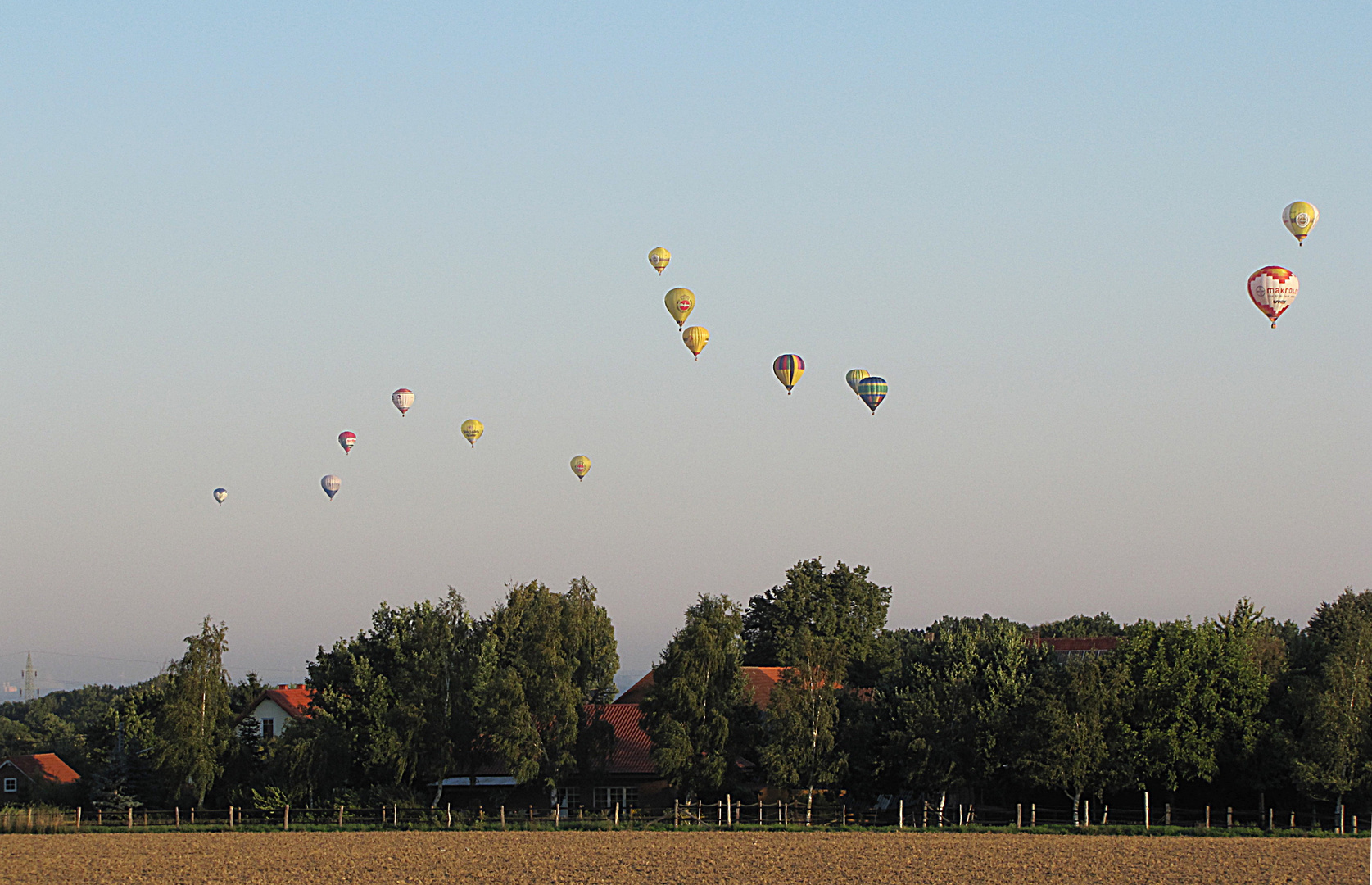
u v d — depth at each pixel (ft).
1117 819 266.98
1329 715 250.57
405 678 299.58
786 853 211.82
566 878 185.78
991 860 201.36
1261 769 261.85
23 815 272.31
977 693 275.18
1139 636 272.92
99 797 300.81
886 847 219.00
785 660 282.15
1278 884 176.45
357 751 294.25
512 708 286.25
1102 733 260.83
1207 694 262.06
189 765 293.23
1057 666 281.74
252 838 245.45
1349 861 198.59
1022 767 256.32
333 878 187.32
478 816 272.72
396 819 270.67
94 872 197.57
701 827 254.88
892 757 268.21
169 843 237.86
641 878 185.06
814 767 269.23
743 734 281.74
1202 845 220.64
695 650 280.72
